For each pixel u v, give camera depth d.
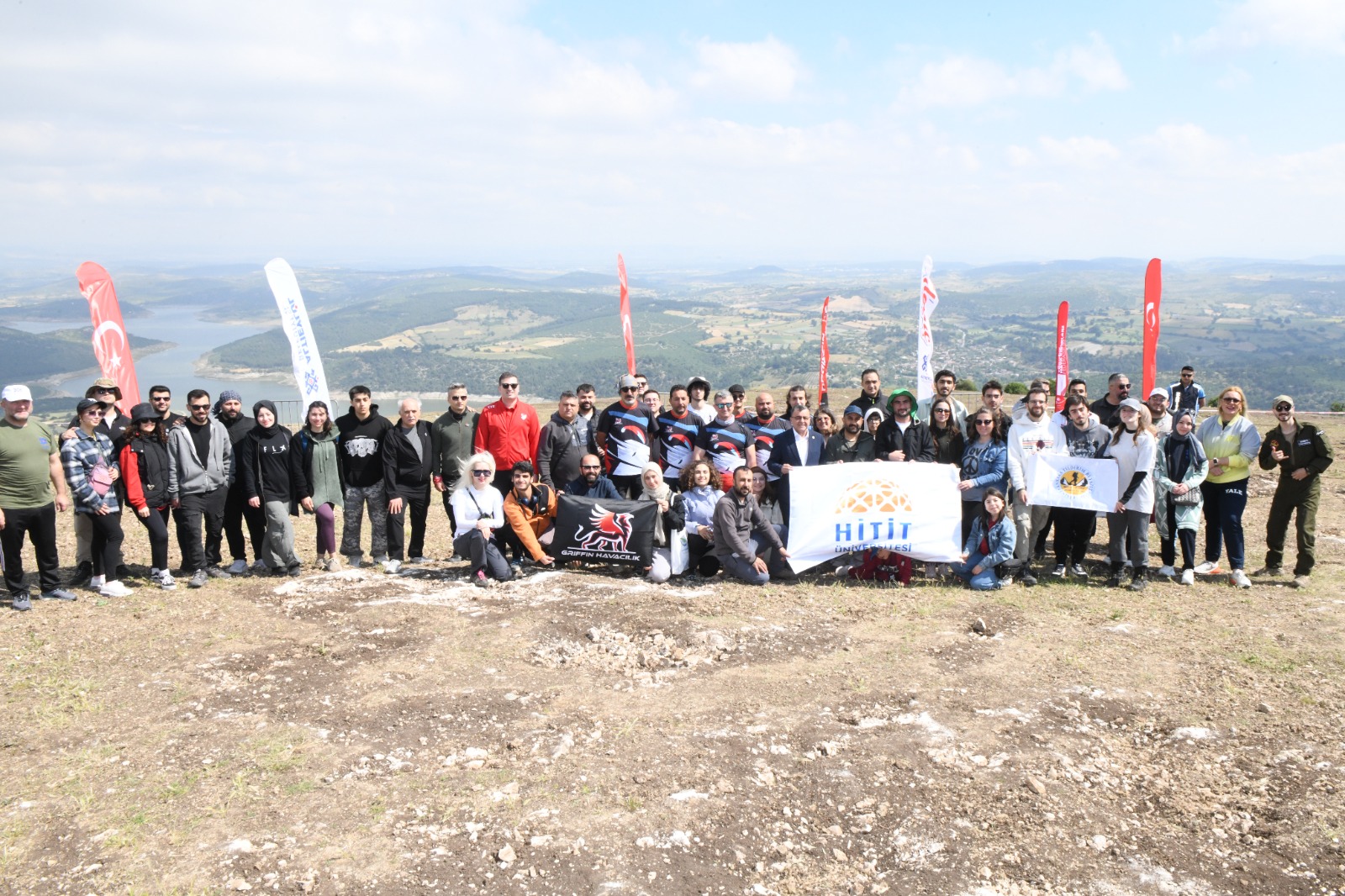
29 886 4.72
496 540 11.25
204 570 10.61
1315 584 10.60
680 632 8.75
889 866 5.13
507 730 6.70
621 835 5.33
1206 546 11.29
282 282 12.88
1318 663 7.98
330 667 7.89
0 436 9.18
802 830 5.45
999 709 7.09
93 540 10.13
